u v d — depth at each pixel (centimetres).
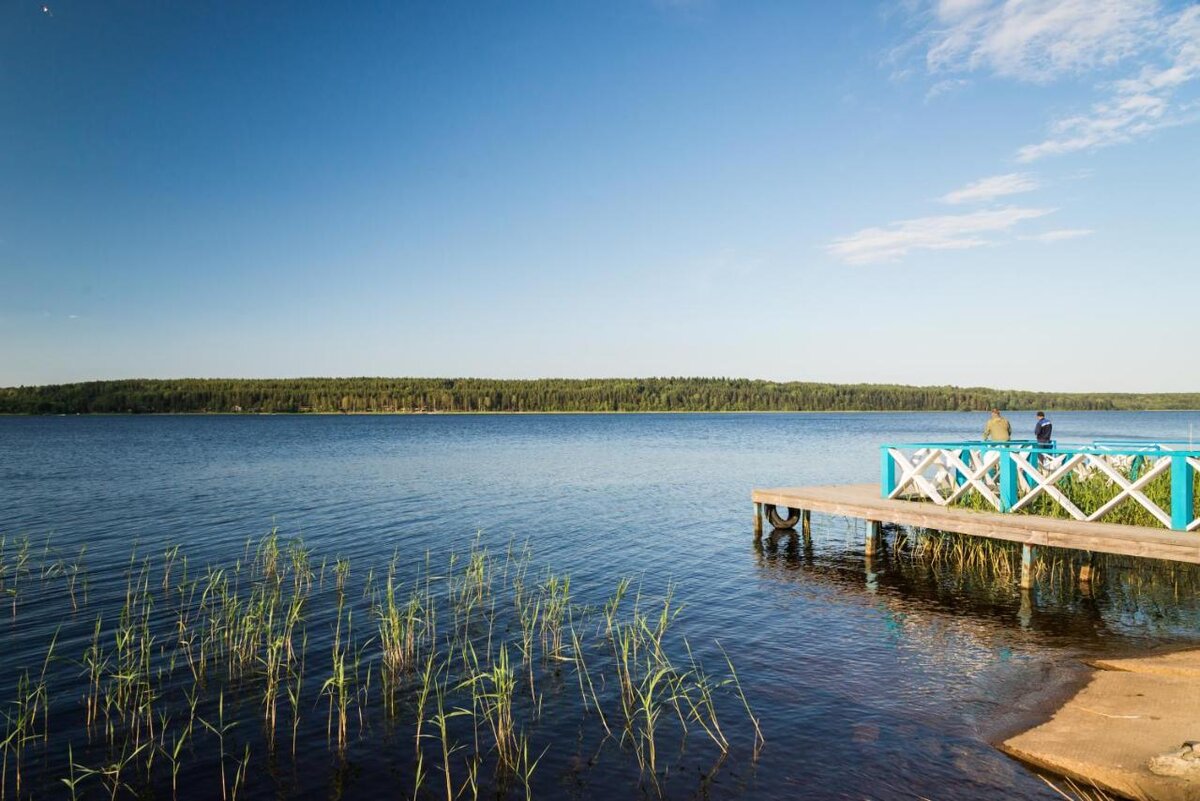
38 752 812
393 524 2317
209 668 1059
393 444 6900
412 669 1053
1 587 1498
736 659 1091
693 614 1332
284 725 878
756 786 729
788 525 2172
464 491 3180
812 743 817
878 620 1286
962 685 977
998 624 1251
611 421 15462
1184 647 1102
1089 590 1446
